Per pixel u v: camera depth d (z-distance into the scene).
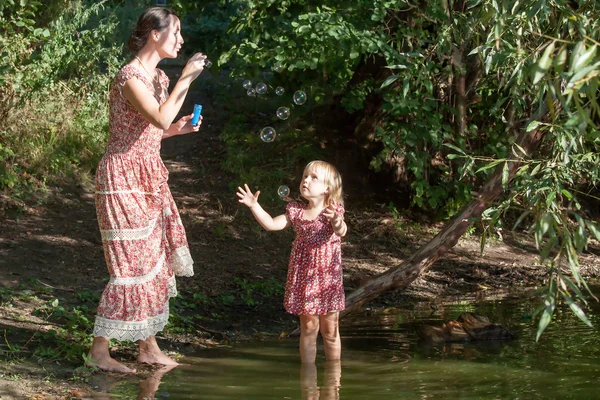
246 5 9.45
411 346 5.02
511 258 8.99
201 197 9.62
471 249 9.16
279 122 11.23
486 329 5.24
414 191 10.16
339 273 4.65
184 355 4.83
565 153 3.60
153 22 4.41
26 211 8.29
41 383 3.94
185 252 4.72
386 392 3.86
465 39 6.96
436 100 8.39
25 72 9.00
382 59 9.88
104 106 10.45
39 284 6.19
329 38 7.40
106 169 4.34
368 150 10.57
